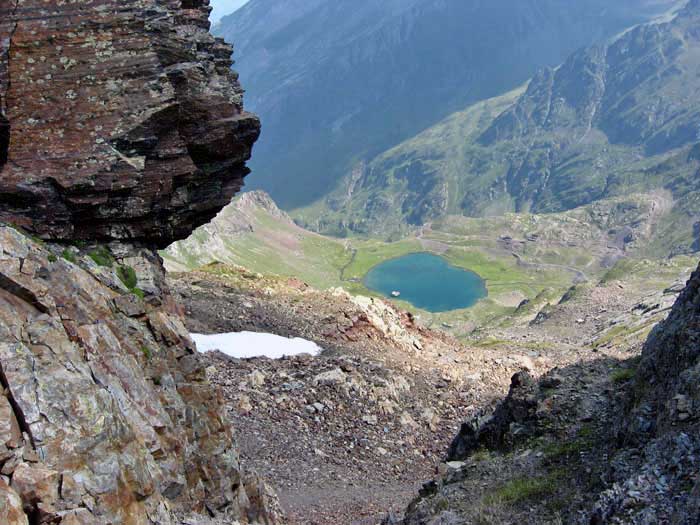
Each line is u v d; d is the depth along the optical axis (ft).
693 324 77.61
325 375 158.20
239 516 74.08
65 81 63.46
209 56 73.20
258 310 206.49
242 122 72.64
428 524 76.95
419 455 144.46
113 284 66.39
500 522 71.67
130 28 65.87
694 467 56.59
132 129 63.98
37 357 51.26
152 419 61.31
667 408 66.85
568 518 65.82
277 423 137.39
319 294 235.81
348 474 126.21
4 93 62.18
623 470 65.16
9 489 44.83
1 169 61.62
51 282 57.72
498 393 186.19
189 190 72.69
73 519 47.14
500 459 91.04
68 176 62.08
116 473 51.19
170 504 59.82
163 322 70.59
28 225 62.18
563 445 87.30
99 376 56.65
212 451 71.92
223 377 151.64
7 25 63.52
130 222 68.39
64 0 64.90
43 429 48.60
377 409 154.20
